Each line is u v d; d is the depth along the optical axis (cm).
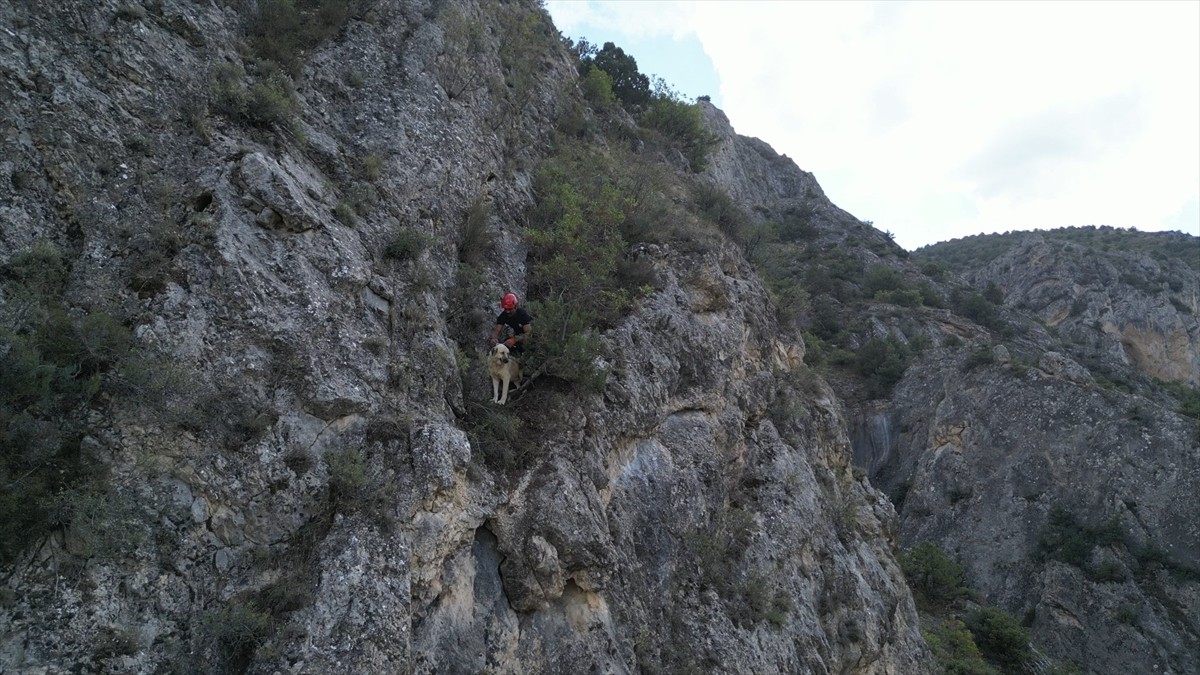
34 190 652
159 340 642
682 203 1802
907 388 5072
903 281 6191
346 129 995
